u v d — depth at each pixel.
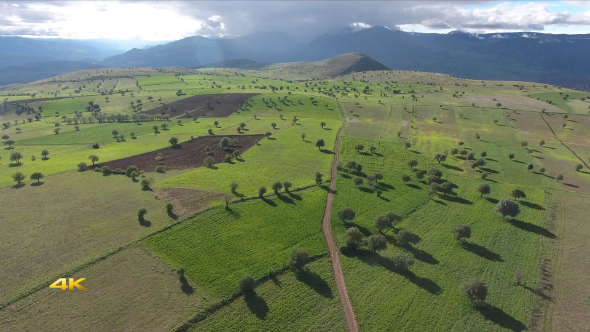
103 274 70.06
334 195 111.69
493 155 159.38
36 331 56.16
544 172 138.75
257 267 74.50
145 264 73.50
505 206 97.44
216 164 139.62
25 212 95.50
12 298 62.59
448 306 65.25
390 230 92.38
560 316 63.38
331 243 85.69
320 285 70.31
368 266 76.94
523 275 74.50
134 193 108.94
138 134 197.88
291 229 90.25
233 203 101.38
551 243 87.31
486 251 83.56
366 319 61.91
